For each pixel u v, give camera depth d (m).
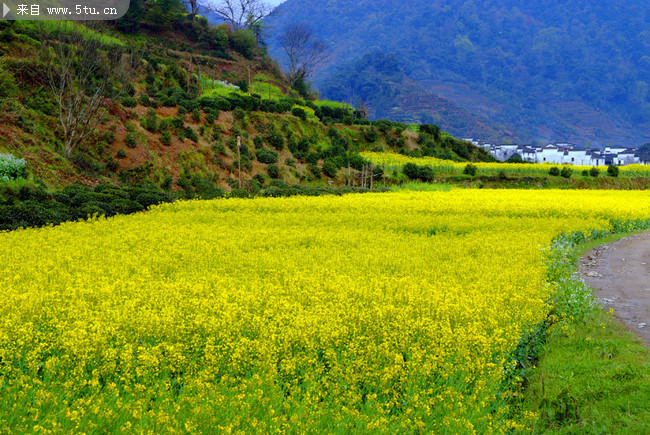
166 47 88.06
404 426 6.20
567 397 7.41
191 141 50.75
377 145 77.25
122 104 48.81
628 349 8.94
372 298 11.12
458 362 7.94
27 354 7.66
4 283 12.26
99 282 12.34
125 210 29.45
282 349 8.09
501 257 16.78
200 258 16.23
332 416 6.31
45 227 22.78
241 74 94.44
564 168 69.31
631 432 6.41
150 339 8.61
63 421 5.80
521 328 9.54
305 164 61.81
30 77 43.94
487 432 6.41
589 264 18.14
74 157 39.00
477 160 88.69
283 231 22.83
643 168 81.00
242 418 6.02
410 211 31.42
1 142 33.97
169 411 6.14
